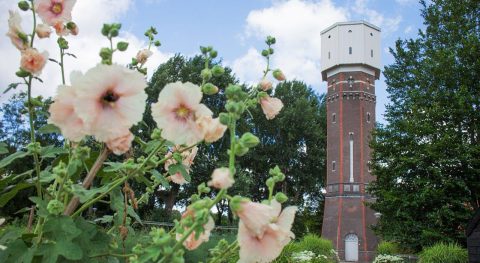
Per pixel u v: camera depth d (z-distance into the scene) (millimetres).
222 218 26281
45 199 1616
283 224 1403
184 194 32875
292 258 12531
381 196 26594
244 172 35562
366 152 48656
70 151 1660
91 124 1340
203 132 1436
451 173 24141
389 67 28312
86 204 1562
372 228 27234
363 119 49250
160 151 2051
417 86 27094
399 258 25547
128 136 1405
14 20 1675
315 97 56938
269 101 1828
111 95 1371
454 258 19781
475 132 25141
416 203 23375
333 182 48625
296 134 47250
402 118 26781
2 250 1400
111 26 1602
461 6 27062
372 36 51406
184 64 34156
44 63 1588
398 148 25109
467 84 25500
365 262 44781
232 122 1310
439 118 24828
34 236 1485
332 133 50031
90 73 1324
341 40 50781
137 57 2143
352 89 50000
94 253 1521
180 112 1460
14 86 1654
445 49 26500
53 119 1360
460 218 23281
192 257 4422
